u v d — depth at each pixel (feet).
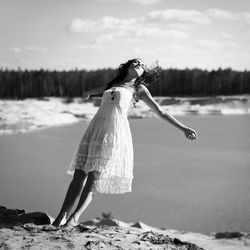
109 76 583.17
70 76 615.16
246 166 241.35
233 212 146.61
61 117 525.34
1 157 272.10
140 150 304.30
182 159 265.54
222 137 387.55
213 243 68.49
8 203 158.20
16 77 590.14
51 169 229.25
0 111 505.66
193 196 169.78
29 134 409.08
